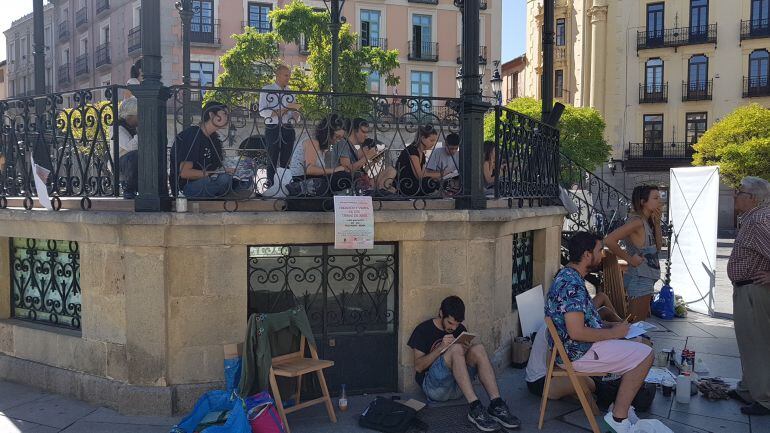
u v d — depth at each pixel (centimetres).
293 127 560
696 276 962
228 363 467
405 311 532
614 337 466
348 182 529
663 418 502
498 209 553
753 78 3625
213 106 507
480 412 468
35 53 732
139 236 474
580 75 4022
